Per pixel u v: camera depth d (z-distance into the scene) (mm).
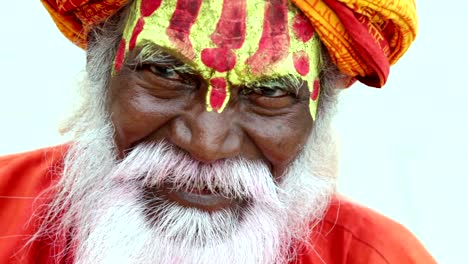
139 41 2621
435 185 5719
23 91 5938
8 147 5637
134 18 2678
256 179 2703
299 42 2660
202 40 2576
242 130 2664
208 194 2678
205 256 2674
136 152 2703
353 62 2758
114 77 2730
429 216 5527
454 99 6180
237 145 2643
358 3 2607
